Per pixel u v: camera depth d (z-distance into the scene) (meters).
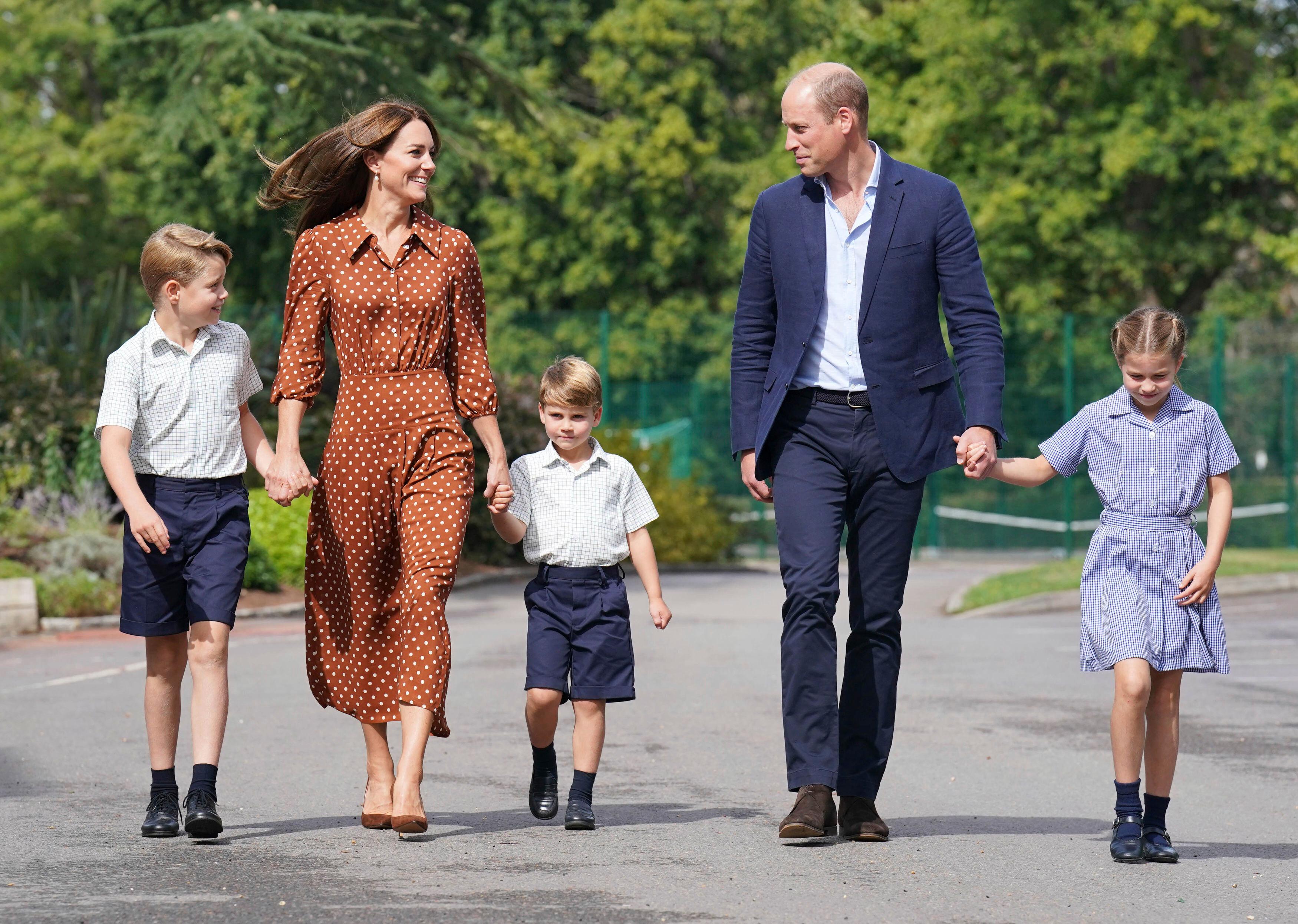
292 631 18.58
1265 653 16.09
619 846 7.23
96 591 19.62
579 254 50.19
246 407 7.64
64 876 6.55
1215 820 8.16
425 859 6.90
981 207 43.22
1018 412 36.00
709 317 39.06
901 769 9.58
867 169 7.38
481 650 16.09
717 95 49.81
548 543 7.77
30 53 59.25
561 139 31.30
